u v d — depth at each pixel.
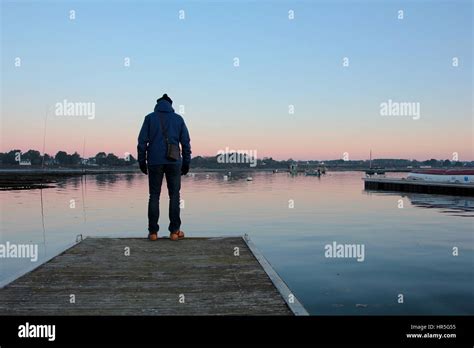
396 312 6.83
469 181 40.03
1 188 51.94
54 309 4.02
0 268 10.28
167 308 4.07
